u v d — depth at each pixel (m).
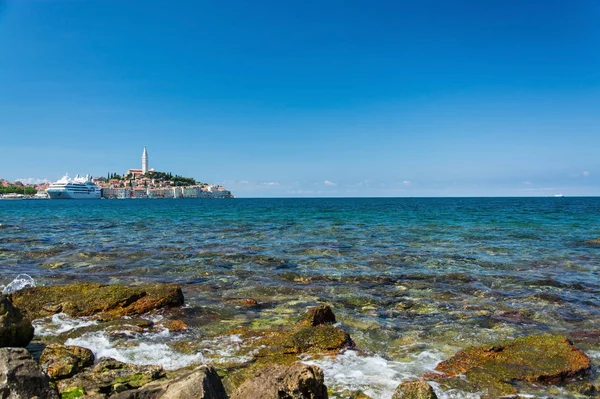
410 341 11.04
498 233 37.78
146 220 56.12
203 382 5.92
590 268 21.59
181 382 6.04
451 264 22.56
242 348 9.98
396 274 19.98
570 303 15.00
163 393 5.96
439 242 31.56
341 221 53.38
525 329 12.14
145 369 8.23
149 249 27.28
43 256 24.39
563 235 36.16
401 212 76.62
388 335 11.52
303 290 16.88
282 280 18.70
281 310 14.02
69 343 10.41
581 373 8.62
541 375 8.39
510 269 21.23
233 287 17.33
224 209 95.88
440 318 13.21
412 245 29.91
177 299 14.13
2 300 9.66
